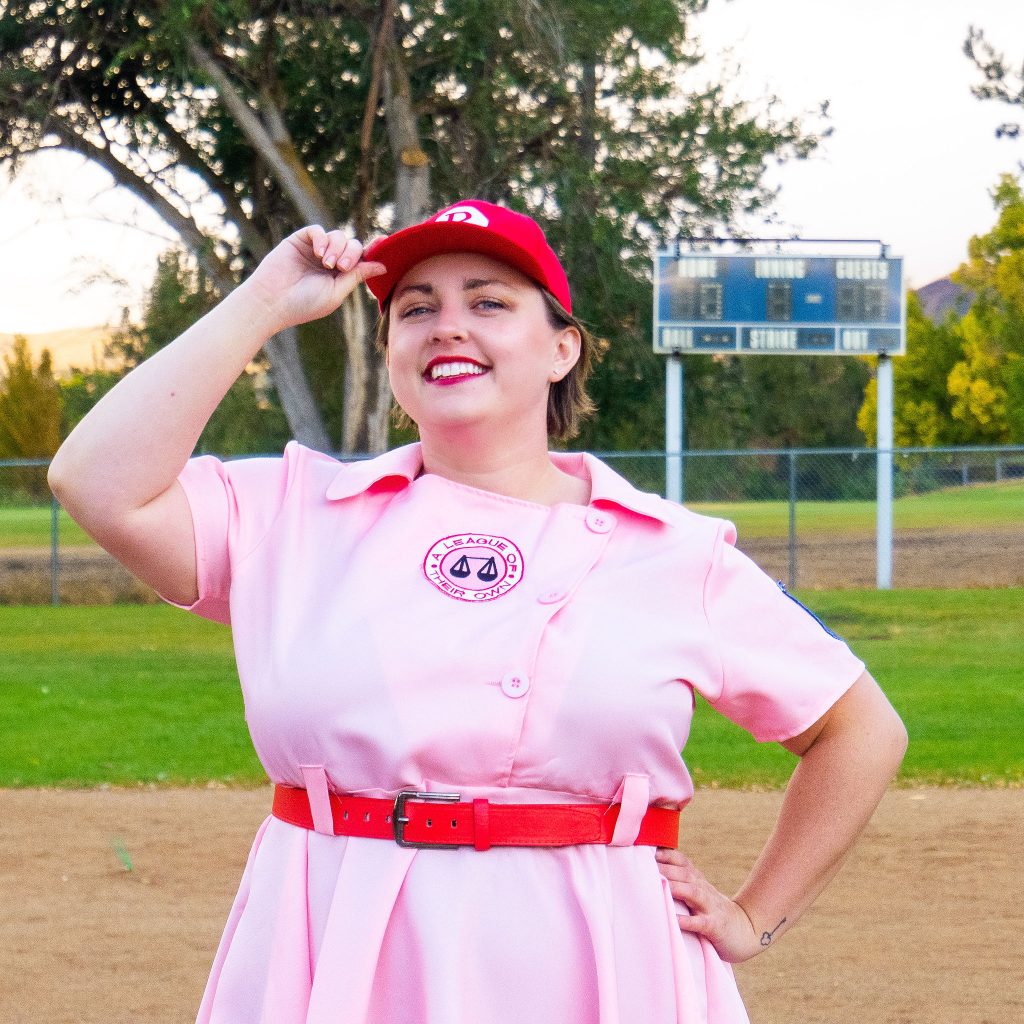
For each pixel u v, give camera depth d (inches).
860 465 2266.2
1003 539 1264.8
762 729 104.6
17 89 1155.3
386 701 94.1
